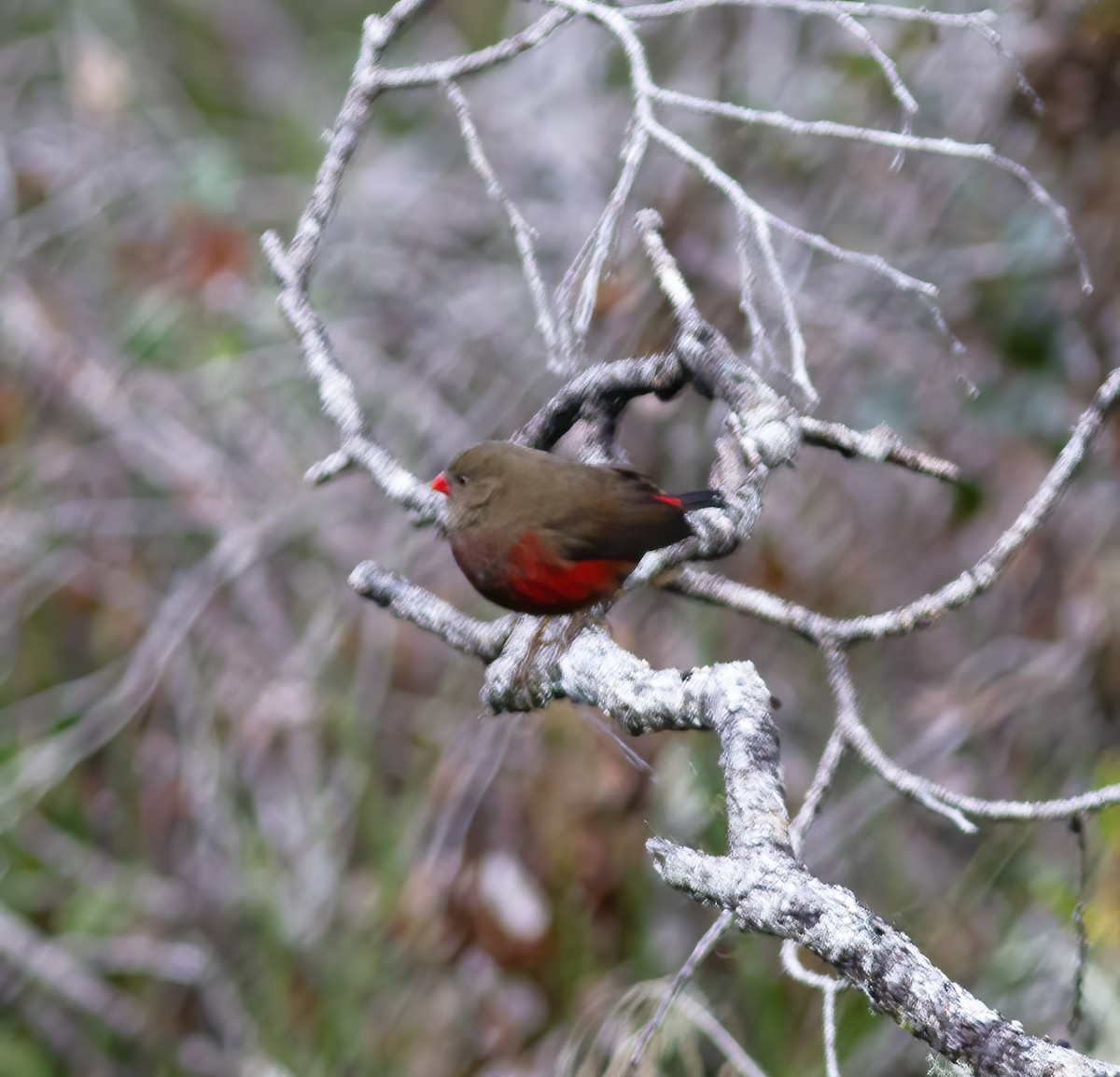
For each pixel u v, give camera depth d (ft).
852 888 36.91
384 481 24.45
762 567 39.22
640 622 38.09
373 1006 35.81
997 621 41.32
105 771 43.50
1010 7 36.29
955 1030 13.92
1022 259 37.60
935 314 22.75
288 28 61.46
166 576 46.44
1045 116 35.94
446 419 43.55
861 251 40.16
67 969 41.14
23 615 43.91
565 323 23.07
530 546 23.80
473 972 35.22
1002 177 38.32
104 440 45.88
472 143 23.22
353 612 42.09
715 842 29.76
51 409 45.68
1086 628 37.37
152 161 49.98
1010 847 34.30
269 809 42.09
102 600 44.86
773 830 15.81
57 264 48.11
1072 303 37.09
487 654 22.94
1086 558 37.86
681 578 22.72
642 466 37.60
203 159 48.24
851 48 39.83
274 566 44.29
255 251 48.11
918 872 38.27
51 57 55.16
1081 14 35.12
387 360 45.24
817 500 40.81
